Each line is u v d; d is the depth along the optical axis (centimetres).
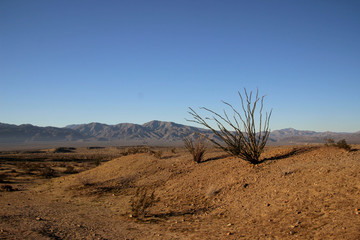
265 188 1044
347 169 942
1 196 1644
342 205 739
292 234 659
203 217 953
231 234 739
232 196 1091
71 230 826
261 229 740
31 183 2430
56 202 1418
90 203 1363
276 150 1598
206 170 1574
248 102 1359
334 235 598
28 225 866
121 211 1143
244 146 1418
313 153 1349
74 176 2375
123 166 2198
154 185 1600
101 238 751
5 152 10144
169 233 802
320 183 911
